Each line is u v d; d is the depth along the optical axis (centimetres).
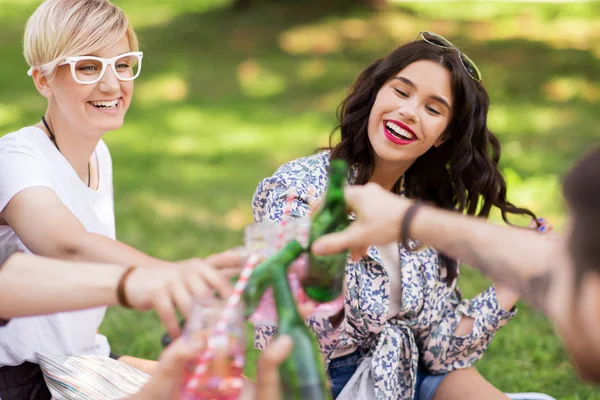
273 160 909
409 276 311
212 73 1302
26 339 279
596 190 167
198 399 177
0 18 1753
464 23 1498
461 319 321
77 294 195
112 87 289
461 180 331
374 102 311
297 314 186
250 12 1614
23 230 266
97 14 285
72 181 291
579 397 412
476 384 318
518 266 188
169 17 1667
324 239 196
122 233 669
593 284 166
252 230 200
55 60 282
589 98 1105
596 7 1599
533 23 1484
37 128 294
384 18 1519
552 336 479
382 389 297
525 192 739
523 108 1055
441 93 303
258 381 178
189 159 906
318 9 1573
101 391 271
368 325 303
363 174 317
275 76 1277
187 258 615
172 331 190
